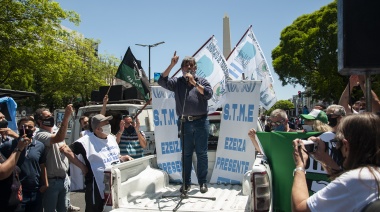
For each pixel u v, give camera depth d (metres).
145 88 7.88
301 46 30.16
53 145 4.83
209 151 5.45
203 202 3.96
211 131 5.72
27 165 4.23
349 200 1.85
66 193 5.11
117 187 3.80
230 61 6.24
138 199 4.18
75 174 5.49
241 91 5.07
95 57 32.31
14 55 15.96
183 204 3.88
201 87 4.36
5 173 3.40
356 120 1.98
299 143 2.40
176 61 4.48
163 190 4.69
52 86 30.12
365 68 2.79
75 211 6.80
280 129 5.44
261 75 6.30
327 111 3.90
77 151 4.54
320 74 29.27
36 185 4.32
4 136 4.58
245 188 3.90
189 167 4.64
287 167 3.85
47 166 4.77
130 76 7.82
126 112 8.73
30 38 16.28
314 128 4.22
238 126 5.02
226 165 5.04
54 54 17.27
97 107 9.03
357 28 2.79
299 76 30.98
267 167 3.58
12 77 17.83
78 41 30.25
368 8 2.77
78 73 29.56
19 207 3.81
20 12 15.74
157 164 5.16
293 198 2.12
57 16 16.77
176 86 4.65
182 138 4.25
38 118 4.80
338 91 28.80
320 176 3.62
